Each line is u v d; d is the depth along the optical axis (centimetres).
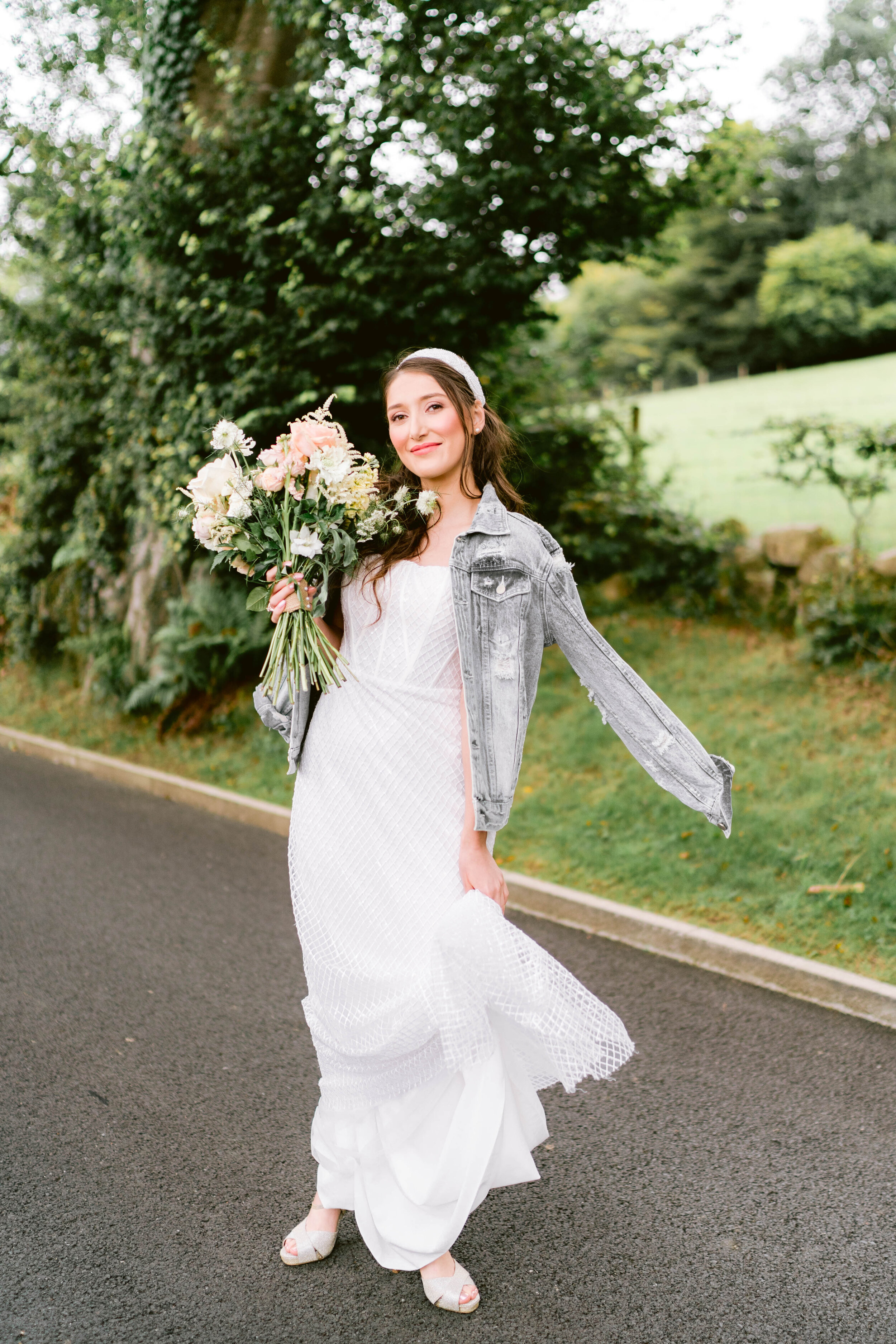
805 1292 234
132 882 533
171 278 772
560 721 678
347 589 233
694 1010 377
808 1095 319
